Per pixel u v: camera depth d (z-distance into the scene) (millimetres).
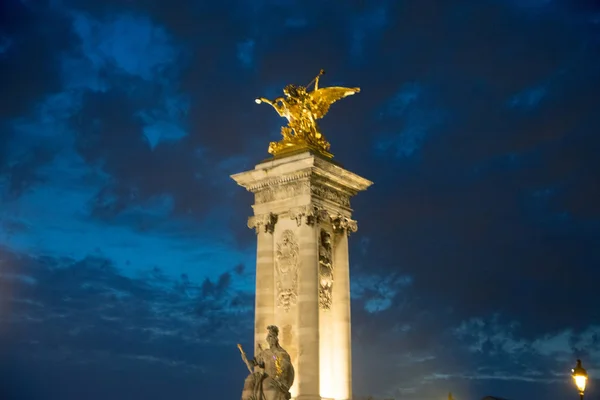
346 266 72250
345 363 69875
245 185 73062
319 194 70875
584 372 38906
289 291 69188
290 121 73750
